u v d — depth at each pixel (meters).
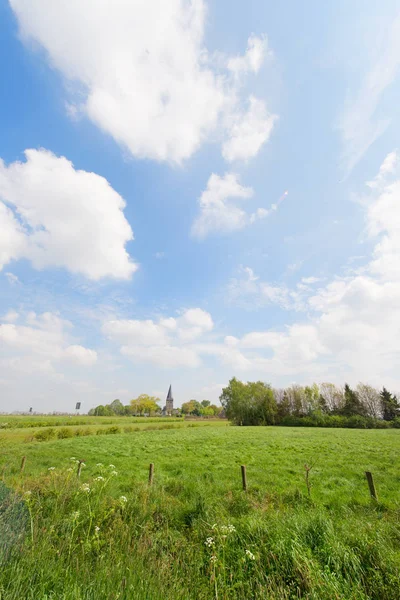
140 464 15.88
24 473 11.56
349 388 67.81
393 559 4.27
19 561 3.73
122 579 3.64
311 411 66.38
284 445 24.02
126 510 6.48
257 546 4.98
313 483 11.44
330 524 5.44
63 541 4.79
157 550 5.18
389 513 7.38
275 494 8.98
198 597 3.87
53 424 50.97
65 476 8.39
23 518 5.02
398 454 18.73
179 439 30.06
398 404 64.44
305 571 4.13
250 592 3.89
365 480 12.12
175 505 7.50
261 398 67.75
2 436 23.42
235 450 21.53
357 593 3.76
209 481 11.70
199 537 5.84
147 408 118.56
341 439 28.86
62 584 3.50
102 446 24.39
